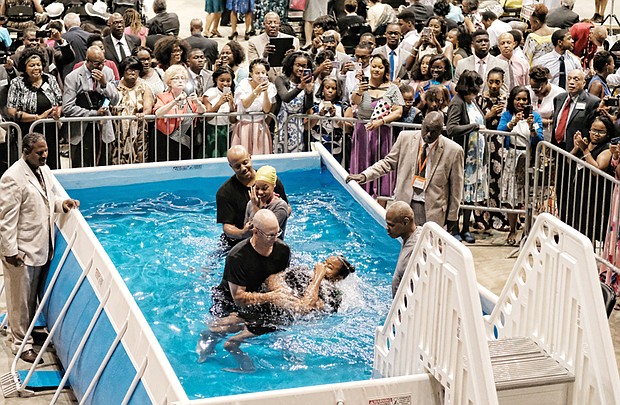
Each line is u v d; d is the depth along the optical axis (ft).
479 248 34.91
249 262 24.77
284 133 37.35
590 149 32.19
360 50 39.60
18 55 38.19
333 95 37.19
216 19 57.88
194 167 35.65
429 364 19.51
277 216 27.32
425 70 38.17
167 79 36.81
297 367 23.17
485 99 35.91
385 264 29.09
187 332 24.94
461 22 52.90
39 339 28.60
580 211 31.35
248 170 28.35
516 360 18.60
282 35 48.93
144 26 52.26
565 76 42.39
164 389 19.60
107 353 22.79
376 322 25.30
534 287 19.25
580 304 17.76
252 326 24.81
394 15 51.31
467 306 17.89
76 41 43.27
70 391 26.17
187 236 31.32
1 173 35.94
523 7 55.88
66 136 36.19
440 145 30.04
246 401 18.56
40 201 27.48
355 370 23.07
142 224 32.27
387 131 35.78
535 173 32.91
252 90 37.06
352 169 36.81
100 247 25.57
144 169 35.04
